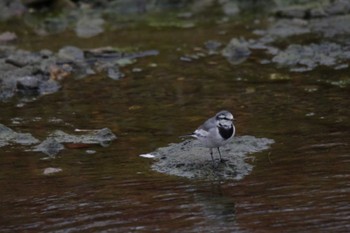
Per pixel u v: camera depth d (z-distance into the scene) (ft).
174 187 40.65
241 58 65.10
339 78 58.39
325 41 67.56
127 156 45.44
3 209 38.81
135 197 39.55
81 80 61.31
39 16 82.53
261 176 41.27
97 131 49.85
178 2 86.28
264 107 53.06
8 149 47.42
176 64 64.44
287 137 46.88
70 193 40.45
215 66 63.41
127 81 60.70
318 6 77.51
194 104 54.60
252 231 34.81
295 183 40.04
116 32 75.36
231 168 42.52
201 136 42.06
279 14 77.00
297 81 58.34
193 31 74.54
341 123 48.91
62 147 47.47
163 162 44.11
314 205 37.24
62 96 57.77
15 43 71.67
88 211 38.14
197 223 36.04
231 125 41.29
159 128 50.06
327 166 42.04
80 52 66.80
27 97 57.88
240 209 37.40
